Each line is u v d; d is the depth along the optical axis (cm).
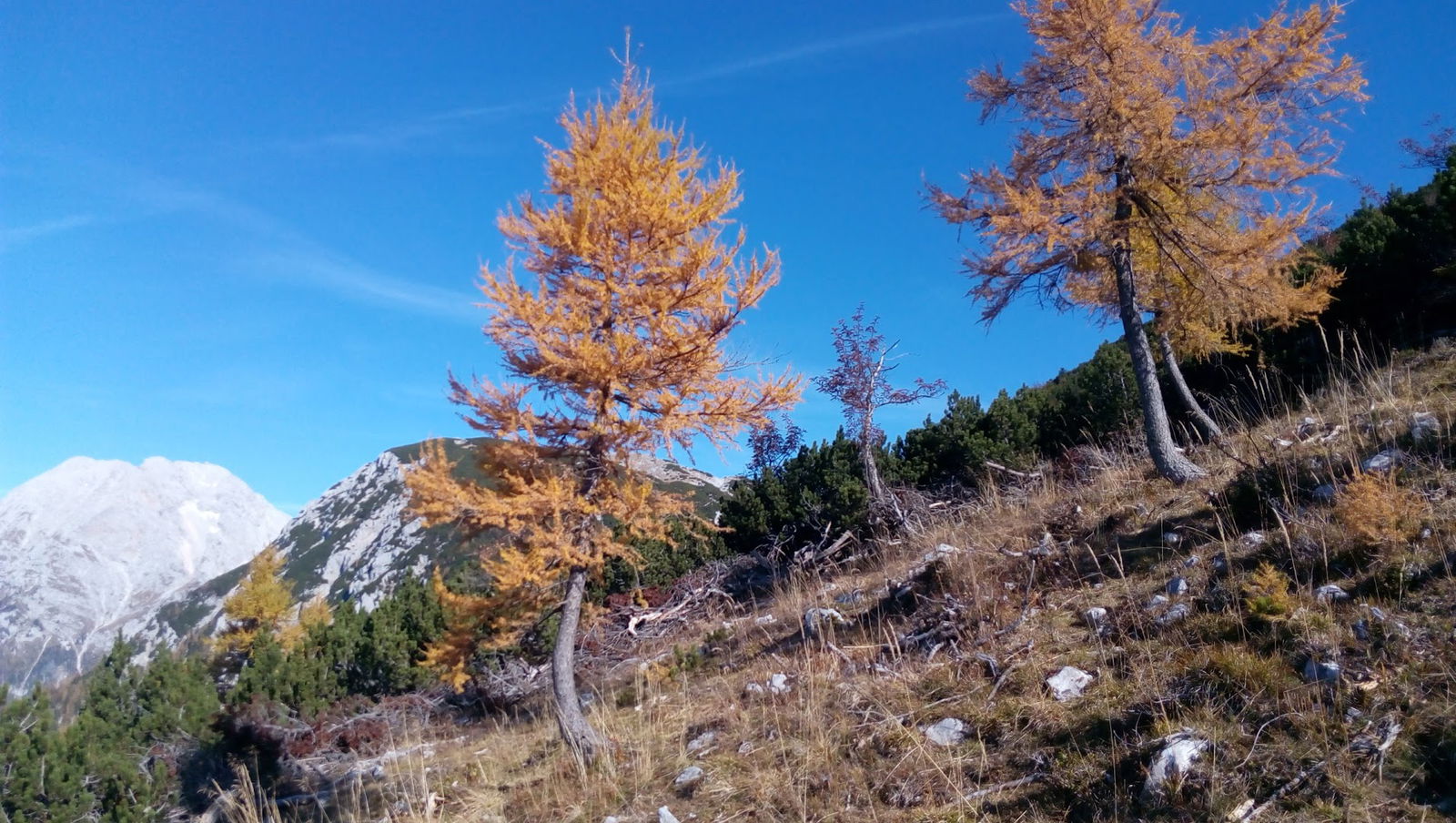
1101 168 970
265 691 1241
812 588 1176
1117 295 1142
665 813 582
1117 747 485
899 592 888
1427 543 540
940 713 604
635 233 751
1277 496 689
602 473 762
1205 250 967
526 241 758
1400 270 1038
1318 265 1089
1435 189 1089
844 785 558
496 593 877
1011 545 882
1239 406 1126
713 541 1584
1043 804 471
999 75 984
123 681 1286
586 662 1244
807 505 1482
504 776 773
